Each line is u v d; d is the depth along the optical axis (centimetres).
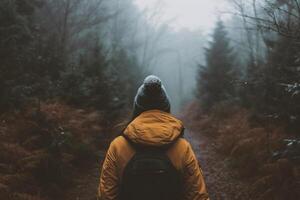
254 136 1175
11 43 1018
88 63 1498
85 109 1281
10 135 883
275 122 1130
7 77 1012
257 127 1296
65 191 861
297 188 768
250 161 1034
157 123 291
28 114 958
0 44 1002
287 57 1093
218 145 1462
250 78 1333
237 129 1415
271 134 1084
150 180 280
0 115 959
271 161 948
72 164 1009
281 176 819
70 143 995
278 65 1138
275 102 1177
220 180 1052
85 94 1299
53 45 1526
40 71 1280
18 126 908
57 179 857
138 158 283
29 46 1201
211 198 920
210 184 1030
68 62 1594
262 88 1234
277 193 787
